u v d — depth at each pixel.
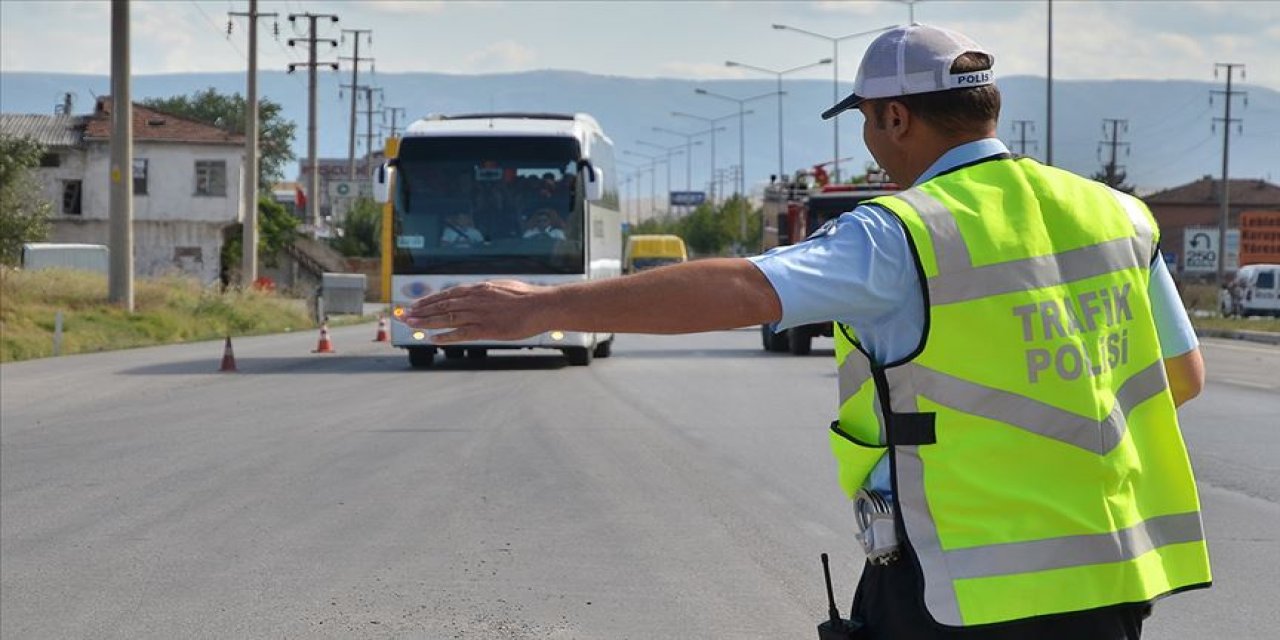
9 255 59.56
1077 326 3.30
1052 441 3.24
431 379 23.45
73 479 12.54
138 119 78.00
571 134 25.20
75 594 8.28
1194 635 7.20
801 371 25.17
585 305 3.14
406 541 9.70
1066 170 3.54
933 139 3.48
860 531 3.43
